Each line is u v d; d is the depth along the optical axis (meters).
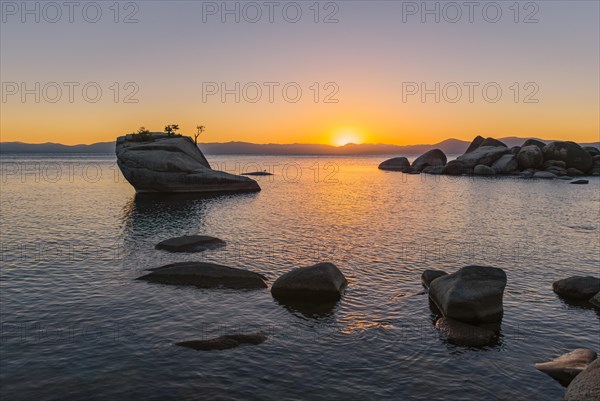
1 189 81.19
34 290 23.23
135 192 76.94
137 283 24.44
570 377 14.66
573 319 20.11
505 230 41.34
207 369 15.34
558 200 64.56
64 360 15.85
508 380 14.83
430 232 40.22
